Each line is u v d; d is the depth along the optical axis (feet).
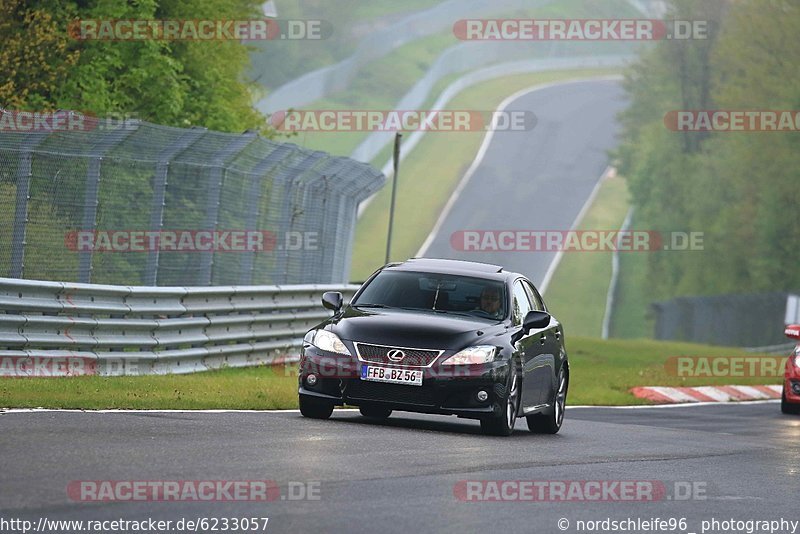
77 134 208.74
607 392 272.72
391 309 159.84
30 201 207.51
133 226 222.69
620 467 129.80
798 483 128.06
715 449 158.20
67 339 193.77
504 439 150.71
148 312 212.23
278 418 150.51
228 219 240.12
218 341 232.53
